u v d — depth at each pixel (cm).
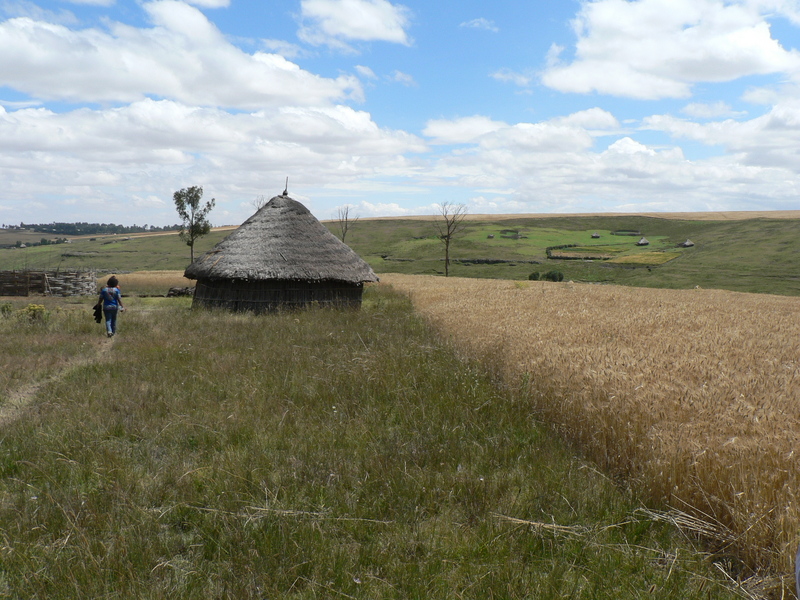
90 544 407
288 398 827
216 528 444
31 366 1065
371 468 564
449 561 409
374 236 16525
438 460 598
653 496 497
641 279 9638
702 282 9150
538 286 3828
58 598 353
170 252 14762
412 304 2531
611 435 591
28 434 657
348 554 413
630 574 397
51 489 510
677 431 535
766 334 1238
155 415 743
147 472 562
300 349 1210
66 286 3847
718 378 700
